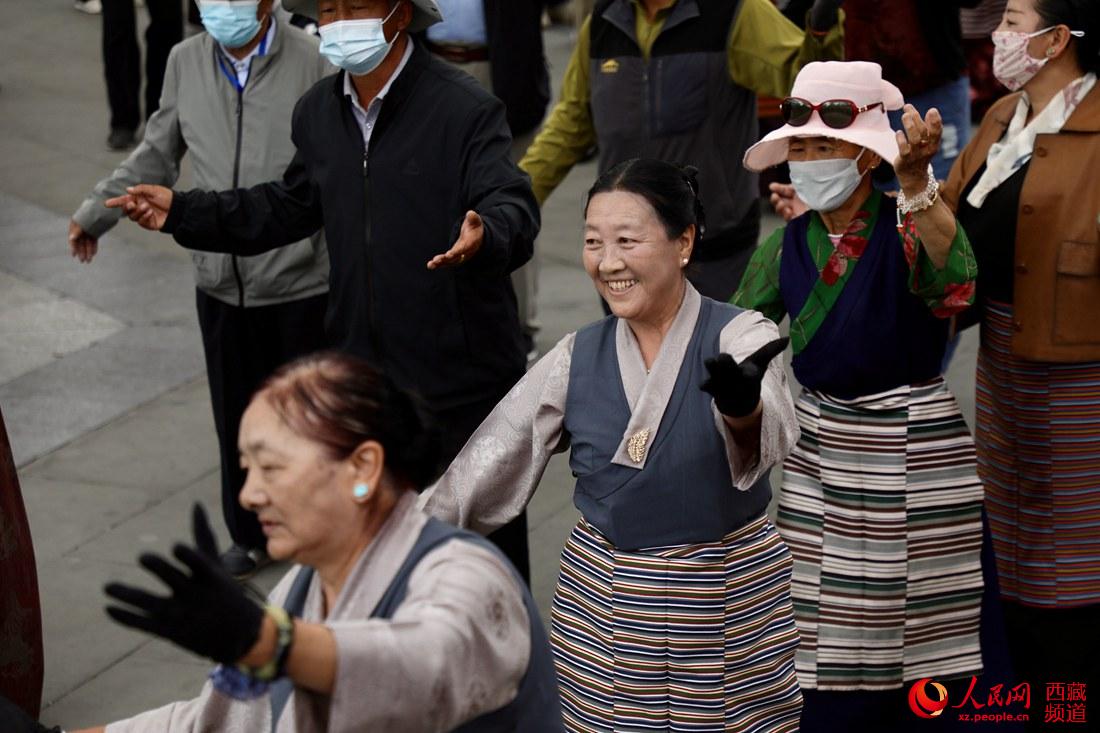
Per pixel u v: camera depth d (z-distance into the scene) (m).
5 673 4.90
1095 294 5.50
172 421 8.90
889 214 5.04
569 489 7.99
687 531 4.19
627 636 4.23
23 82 15.41
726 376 3.68
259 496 2.81
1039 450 5.67
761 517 4.31
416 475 2.93
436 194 5.60
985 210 5.64
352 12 5.49
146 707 6.13
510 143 5.66
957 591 5.19
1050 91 5.56
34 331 10.09
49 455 8.47
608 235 4.14
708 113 6.94
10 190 12.54
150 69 13.37
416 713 2.64
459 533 2.91
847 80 4.96
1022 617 5.79
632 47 6.96
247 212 5.87
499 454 4.37
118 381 9.40
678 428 4.16
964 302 4.88
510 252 5.31
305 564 2.91
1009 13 5.52
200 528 2.59
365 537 2.89
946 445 5.11
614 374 4.25
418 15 5.65
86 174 12.91
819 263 5.09
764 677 4.30
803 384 5.18
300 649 2.52
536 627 3.00
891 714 5.28
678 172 4.21
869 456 5.10
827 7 6.43
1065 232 5.48
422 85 5.61
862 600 5.14
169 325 10.20
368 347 5.77
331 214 5.77
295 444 2.79
